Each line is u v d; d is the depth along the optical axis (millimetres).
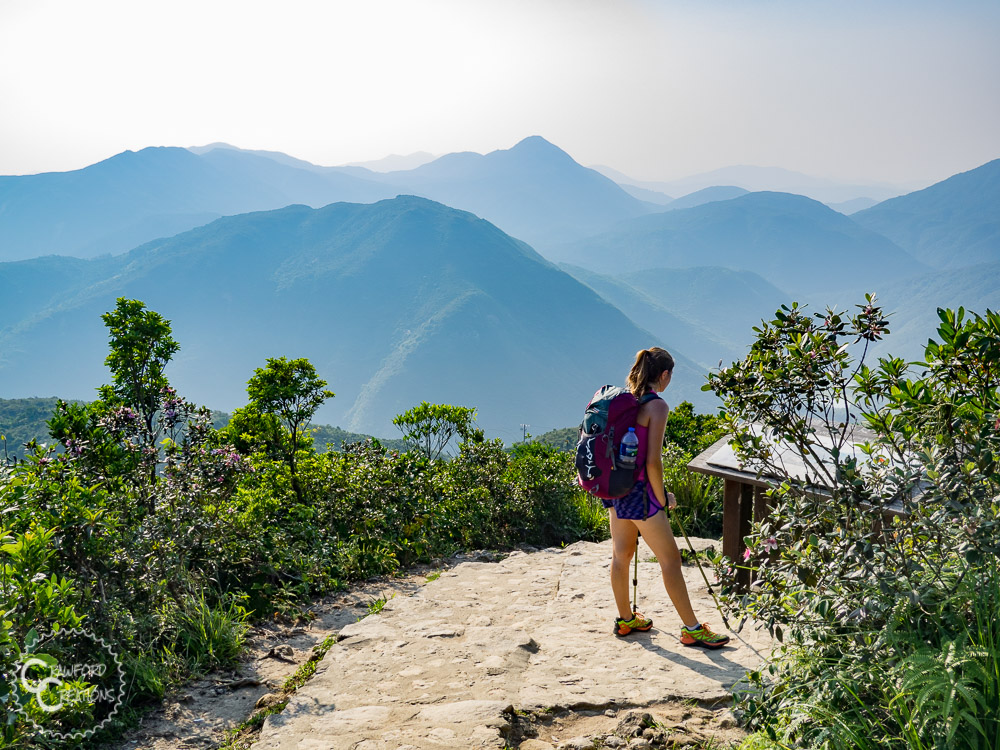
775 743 2629
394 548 7809
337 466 8852
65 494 4750
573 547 7551
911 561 2613
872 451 3045
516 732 3346
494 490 9609
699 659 4156
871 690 2465
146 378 10680
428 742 3174
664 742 3139
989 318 3051
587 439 4324
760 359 3492
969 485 2531
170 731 3666
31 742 3117
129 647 4227
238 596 5535
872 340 3229
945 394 3092
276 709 3713
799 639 2742
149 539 5113
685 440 15094
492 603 5602
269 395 11492
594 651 4371
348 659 4297
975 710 2029
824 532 3057
